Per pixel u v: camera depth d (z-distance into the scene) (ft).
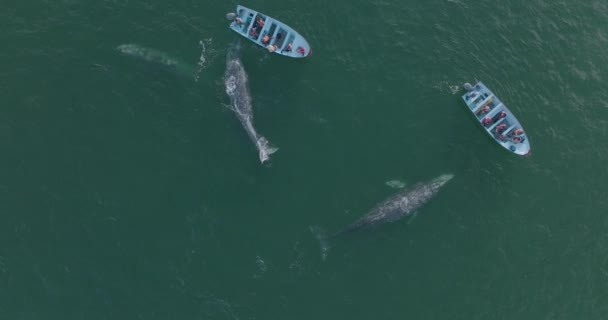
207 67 197.36
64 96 185.98
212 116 188.65
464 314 171.63
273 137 187.93
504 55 221.05
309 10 216.33
